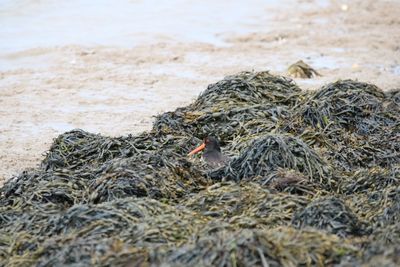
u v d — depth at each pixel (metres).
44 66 55.66
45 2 70.50
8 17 66.44
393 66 57.62
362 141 35.62
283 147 31.09
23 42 60.56
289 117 37.59
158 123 37.50
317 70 55.94
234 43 62.53
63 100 48.66
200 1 73.00
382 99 41.25
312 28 67.44
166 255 22.52
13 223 26.86
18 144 41.25
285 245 22.61
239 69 55.84
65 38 61.75
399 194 27.34
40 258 23.47
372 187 30.06
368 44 63.19
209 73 54.72
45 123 44.66
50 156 34.22
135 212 26.06
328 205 26.03
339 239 23.75
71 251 22.95
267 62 57.78
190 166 31.45
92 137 35.31
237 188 28.41
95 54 58.28
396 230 24.48
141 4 71.44
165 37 62.84
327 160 32.84
